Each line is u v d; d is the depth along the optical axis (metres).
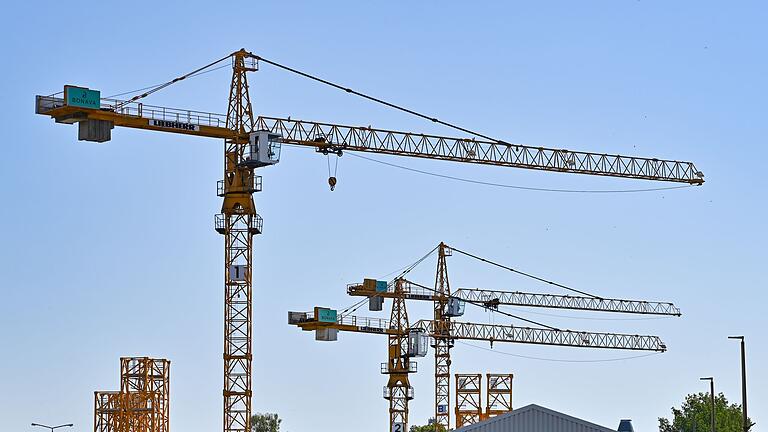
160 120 191.12
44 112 181.25
